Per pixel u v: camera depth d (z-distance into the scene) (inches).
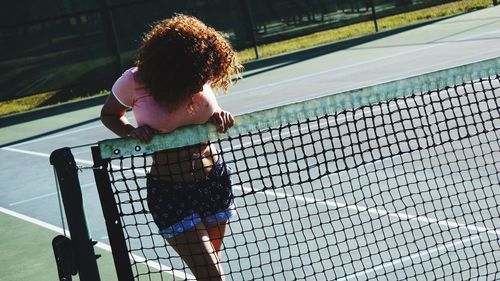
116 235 149.9
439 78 165.9
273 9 903.7
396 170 348.8
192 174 155.5
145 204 363.9
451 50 711.7
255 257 263.6
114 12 852.6
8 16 832.9
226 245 282.0
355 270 220.4
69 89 855.1
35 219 383.6
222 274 154.4
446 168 336.2
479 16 914.7
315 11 909.8
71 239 143.0
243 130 154.7
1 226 379.6
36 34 840.3
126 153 148.9
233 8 896.9
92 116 738.2
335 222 286.7
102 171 148.8
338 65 772.0
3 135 720.3
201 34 150.1
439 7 1036.5
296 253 261.0
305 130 475.5
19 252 330.6
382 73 667.4
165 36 148.3
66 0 841.5
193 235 154.3
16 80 841.5
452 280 214.5
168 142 149.6
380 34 935.0
